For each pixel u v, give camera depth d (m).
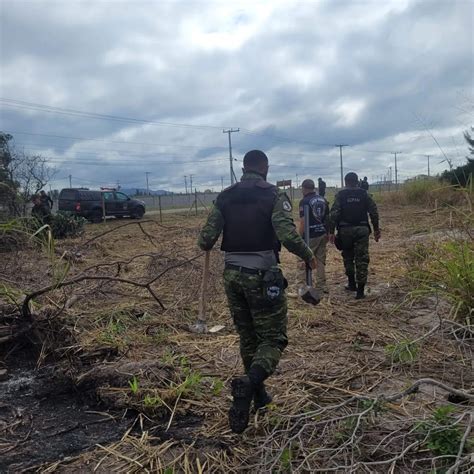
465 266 4.87
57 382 4.19
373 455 2.79
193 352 4.66
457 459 2.40
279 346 3.20
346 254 7.09
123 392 3.78
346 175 6.79
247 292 3.23
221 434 3.19
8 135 16.94
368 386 3.78
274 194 3.28
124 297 6.63
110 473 2.86
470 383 3.74
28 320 4.99
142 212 28.53
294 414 3.28
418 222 13.23
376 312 5.94
